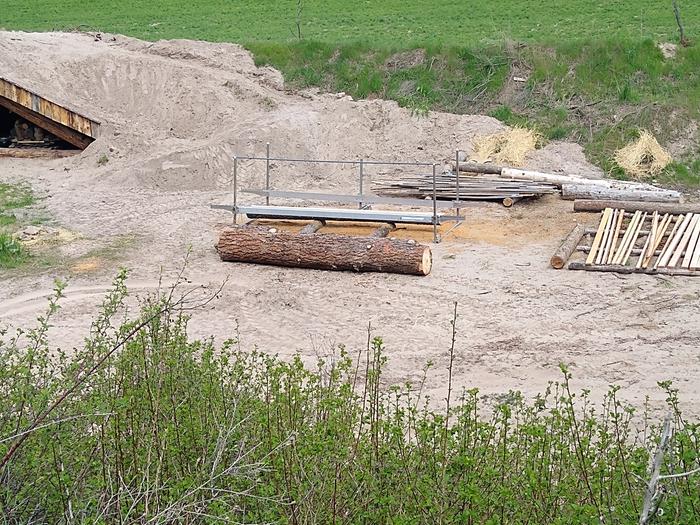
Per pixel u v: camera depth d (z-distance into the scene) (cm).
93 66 2834
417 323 1527
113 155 2575
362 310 1587
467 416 811
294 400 835
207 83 2741
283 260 1781
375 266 1731
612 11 3519
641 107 2595
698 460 680
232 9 4044
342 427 746
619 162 2414
